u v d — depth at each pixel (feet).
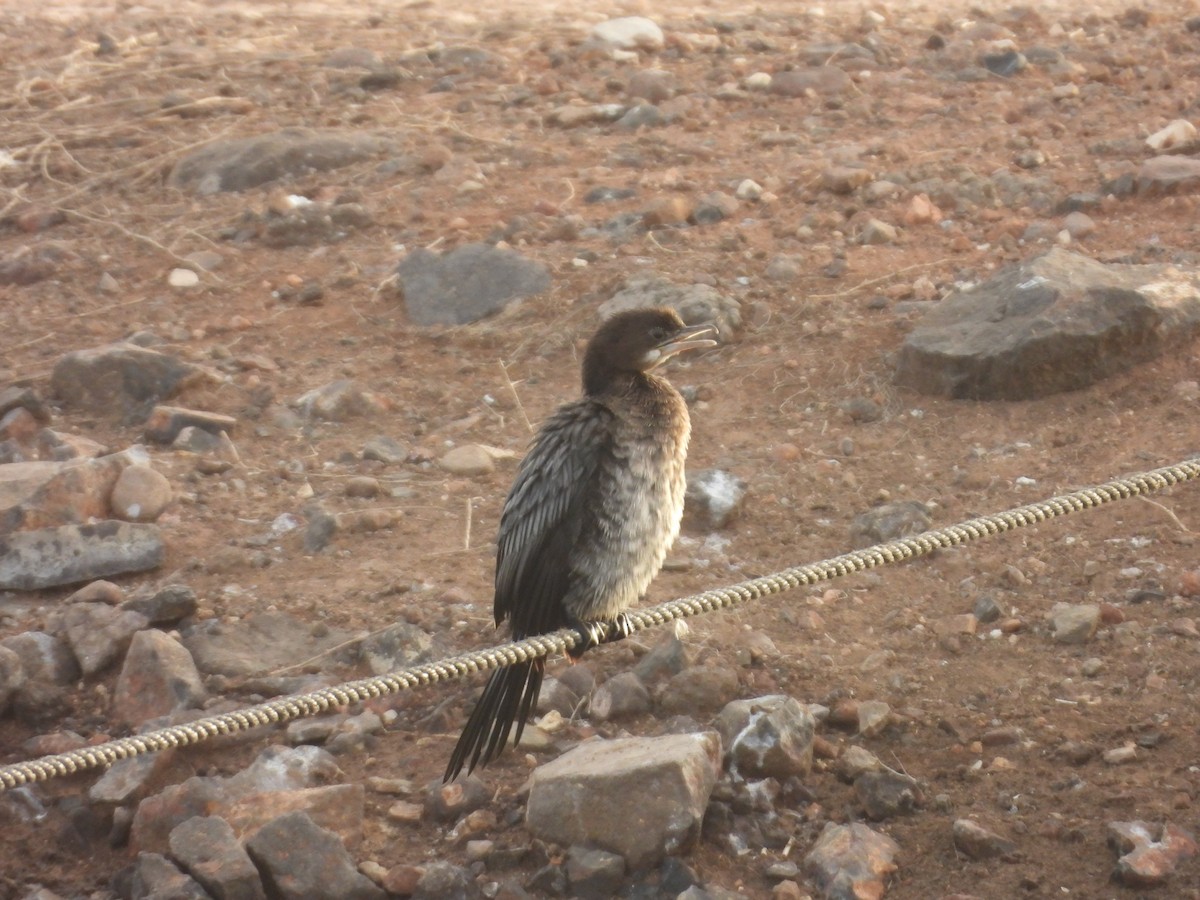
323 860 28.32
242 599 37.50
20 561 38.58
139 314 52.65
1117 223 52.19
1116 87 64.80
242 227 57.77
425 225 56.75
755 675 33.53
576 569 29.53
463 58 74.08
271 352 49.96
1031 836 28.58
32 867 30.32
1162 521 37.78
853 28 75.82
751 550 38.78
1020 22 75.36
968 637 34.68
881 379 45.21
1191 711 31.37
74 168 64.18
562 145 63.00
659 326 30.25
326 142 62.80
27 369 49.11
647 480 29.58
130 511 41.11
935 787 30.22
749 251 52.49
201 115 68.80
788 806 30.09
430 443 44.75
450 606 36.68
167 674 33.96
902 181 56.08
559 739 32.27
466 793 30.27
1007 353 42.91
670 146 61.57
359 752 32.32
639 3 84.94
